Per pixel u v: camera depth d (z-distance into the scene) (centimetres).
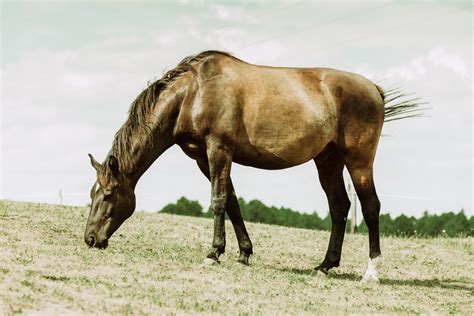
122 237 1424
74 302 799
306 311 904
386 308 978
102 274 954
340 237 1195
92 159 1101
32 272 897
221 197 1089
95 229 1096
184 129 1094
